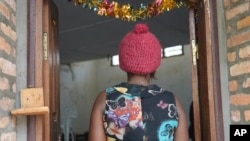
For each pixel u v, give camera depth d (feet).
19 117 4.77
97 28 13.64
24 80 4.90
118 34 14.87
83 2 6.02
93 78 27.66
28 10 5.05
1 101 4.12
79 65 26.23
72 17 11.87
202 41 5.80
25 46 4.98
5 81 4.31
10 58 4.57
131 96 3.67
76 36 15.05
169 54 23.67
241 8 5.45
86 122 26.35
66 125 22.71
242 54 5.41
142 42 3.67
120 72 26.58
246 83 5.31
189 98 22.25
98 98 3.76
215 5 5.80
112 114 3.59
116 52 20.06
